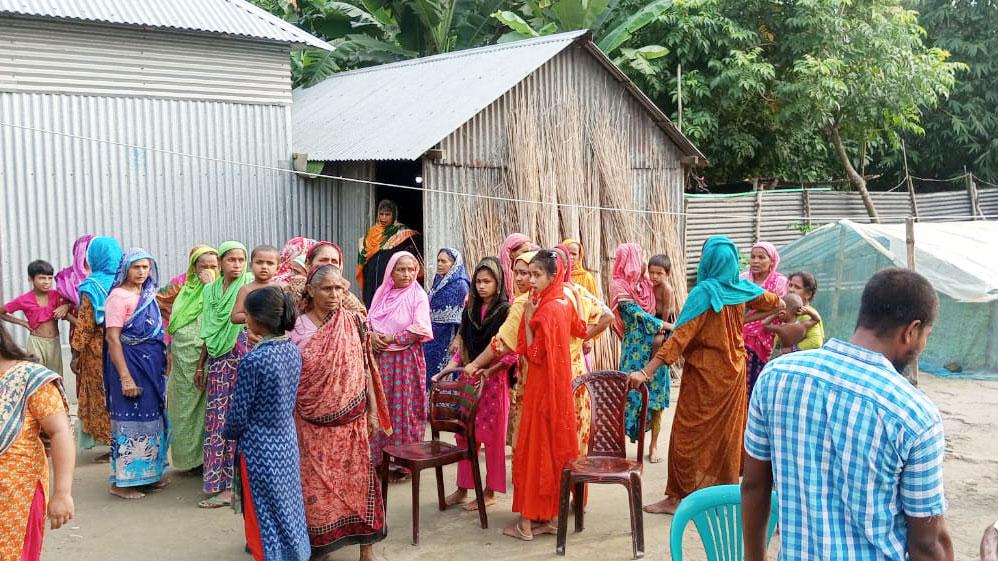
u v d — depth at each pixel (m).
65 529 5.29
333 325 4.41
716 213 12.13
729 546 3.34
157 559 4.86
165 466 6.01
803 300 6.27
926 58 13.90
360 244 9.22
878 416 2.28
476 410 5.18
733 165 15.05
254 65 9.23
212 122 9.02
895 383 2.30
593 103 9.70
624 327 6.72
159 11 8.60
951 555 2.33
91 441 6.56
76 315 6.92
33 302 6.84
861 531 2.31
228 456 5.74
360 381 4.51
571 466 4.87
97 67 8.30
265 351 3.97
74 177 8.27
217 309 5.72
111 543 5.09
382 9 14.06
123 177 8.54
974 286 9.17
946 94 14.03
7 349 3.49
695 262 11.97
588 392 5.16
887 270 2.42
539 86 9.25
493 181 8.95
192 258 6.01
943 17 16.25
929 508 2.26
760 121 14.58
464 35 13.82
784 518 2.44
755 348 6.27
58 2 8.08
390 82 10.88
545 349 4.87
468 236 8.65
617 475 4.73
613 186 9.50
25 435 3.46
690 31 13.54
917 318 2.33
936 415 2.29
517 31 12.77
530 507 5.00
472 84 9.23
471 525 5.33
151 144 8.67
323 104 11.15
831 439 2.34
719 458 5.27
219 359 5.69
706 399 5.23
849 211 13.62
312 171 9.53
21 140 7.97
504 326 5.09
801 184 15.32
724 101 13.66
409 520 5.41
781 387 2.46
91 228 8.38
